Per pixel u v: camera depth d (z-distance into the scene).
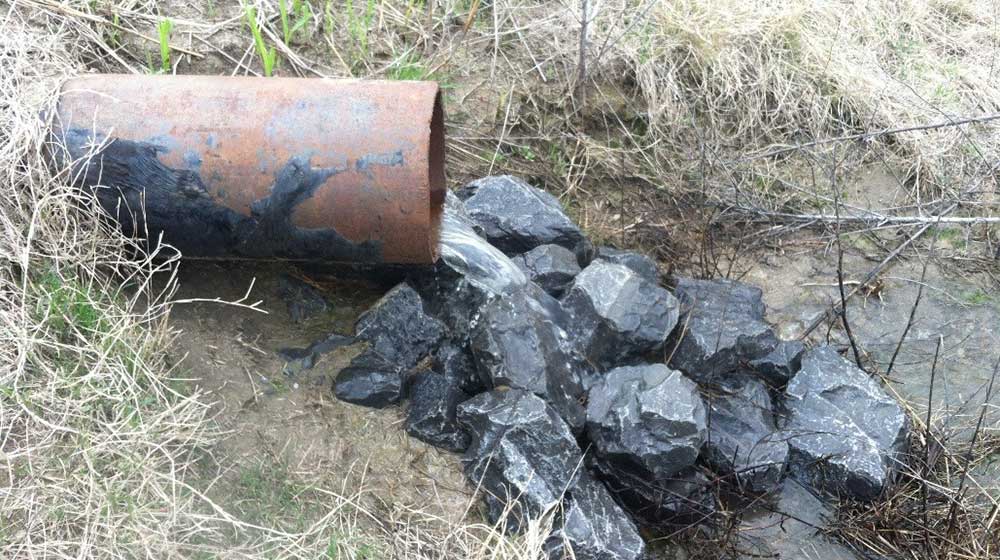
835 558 2.36
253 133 2.05
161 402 2.01
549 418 2.16
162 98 2.09
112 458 1.86
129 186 2.07
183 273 2.31
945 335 2.91
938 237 3.16
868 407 2.55
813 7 3.62
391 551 2.01
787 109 3.36
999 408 2.73
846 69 3.46
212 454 2.03
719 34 3.32
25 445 1.84
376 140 2.05
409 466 2.19
